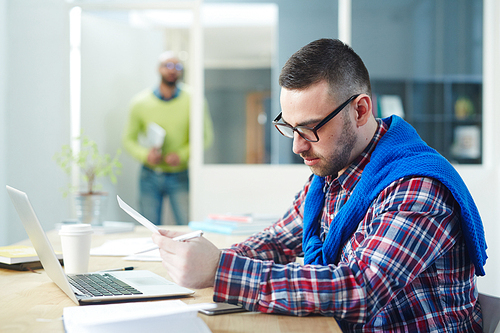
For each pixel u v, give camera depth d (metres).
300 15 3.40
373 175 0.98
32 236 0.98
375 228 0.87
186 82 4.73
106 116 4.23
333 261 1.02
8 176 3.62
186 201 4.10
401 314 0.91
